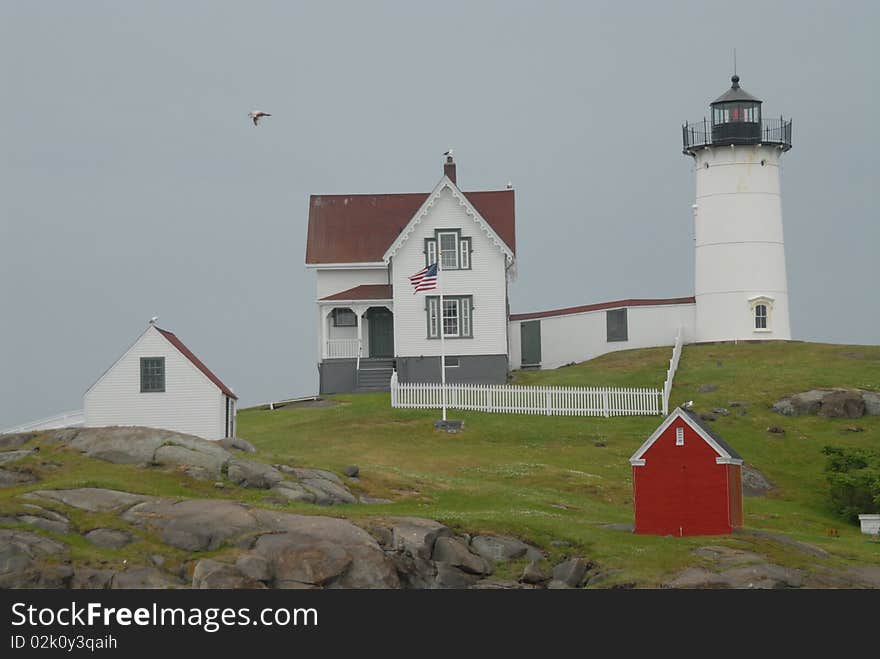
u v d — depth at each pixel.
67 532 44.97
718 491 50.06
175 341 61.47
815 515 60.19
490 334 83.75
